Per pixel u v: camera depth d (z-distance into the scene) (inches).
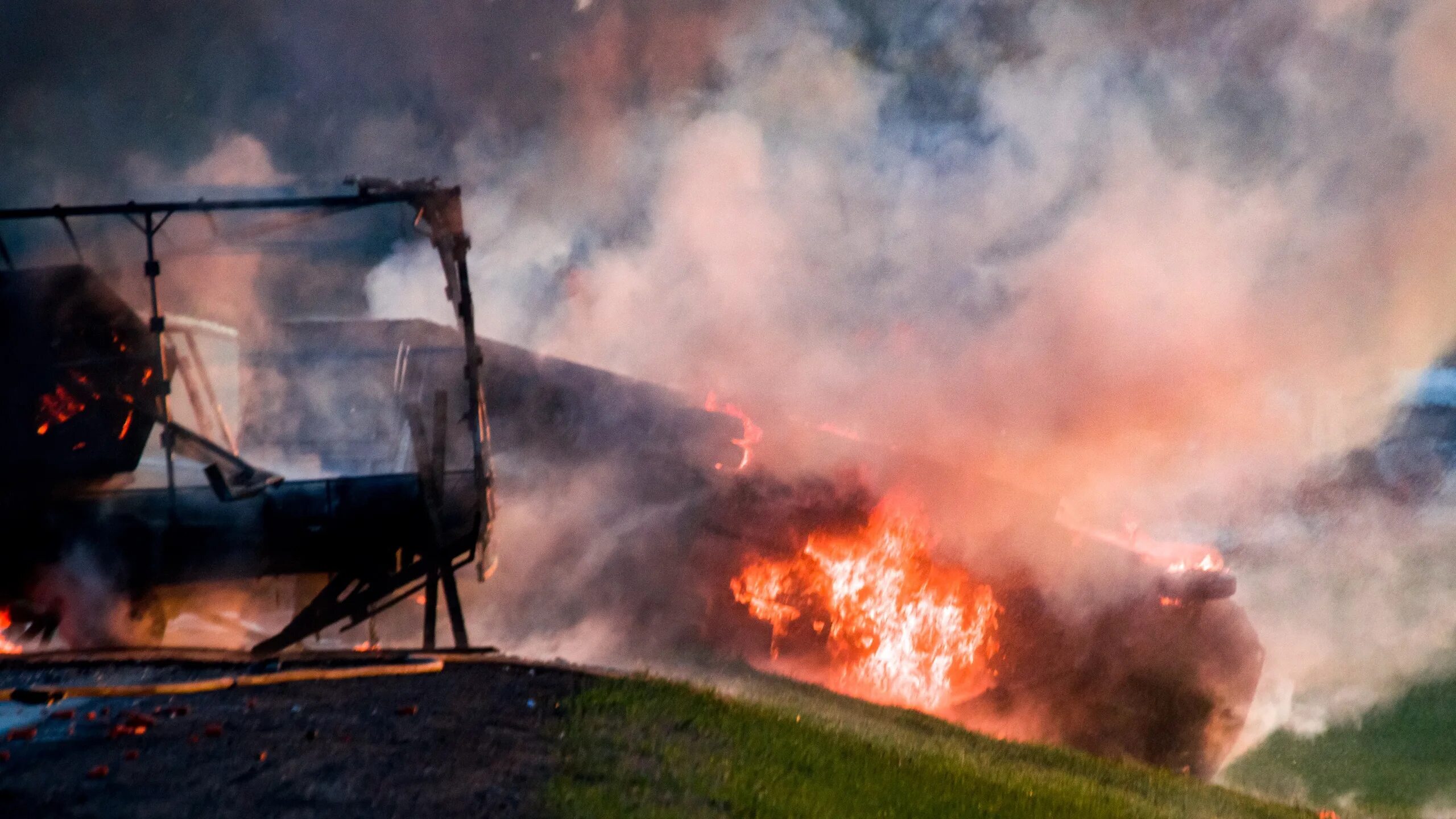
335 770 243.3
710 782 268.1
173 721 273.0
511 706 310.2
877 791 299.7
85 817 205.0
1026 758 413.4
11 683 305.7
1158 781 415.8
